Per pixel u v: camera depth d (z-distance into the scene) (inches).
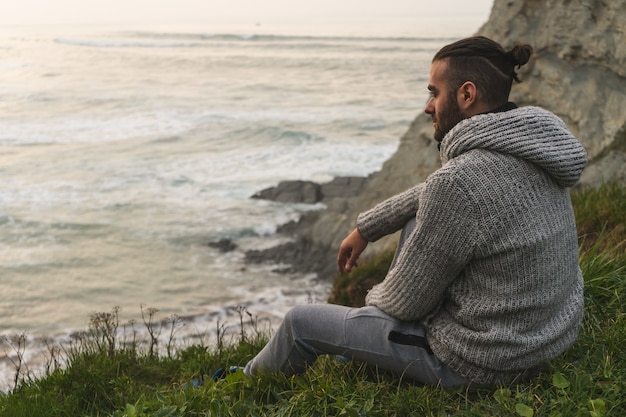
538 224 92.8
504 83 98.3
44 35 6752.0
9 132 1341.0
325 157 1105.4
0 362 387.5
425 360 104.2
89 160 1066.7
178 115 1598.2
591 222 221.1
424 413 104.3
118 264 617.6
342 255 125.1
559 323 99.1
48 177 945.5
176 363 177.6
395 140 1288.1
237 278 587.8
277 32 7824.8
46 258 628.7
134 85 2316.7
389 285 102.8
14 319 490.0
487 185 91.6
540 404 102.6
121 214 768.3
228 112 1670.8
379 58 3727.9
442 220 93.7
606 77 362.0
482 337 96.8
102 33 7229.3
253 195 831.1
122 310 507.8
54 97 1920.5
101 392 147.9
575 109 370.3
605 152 335.0
